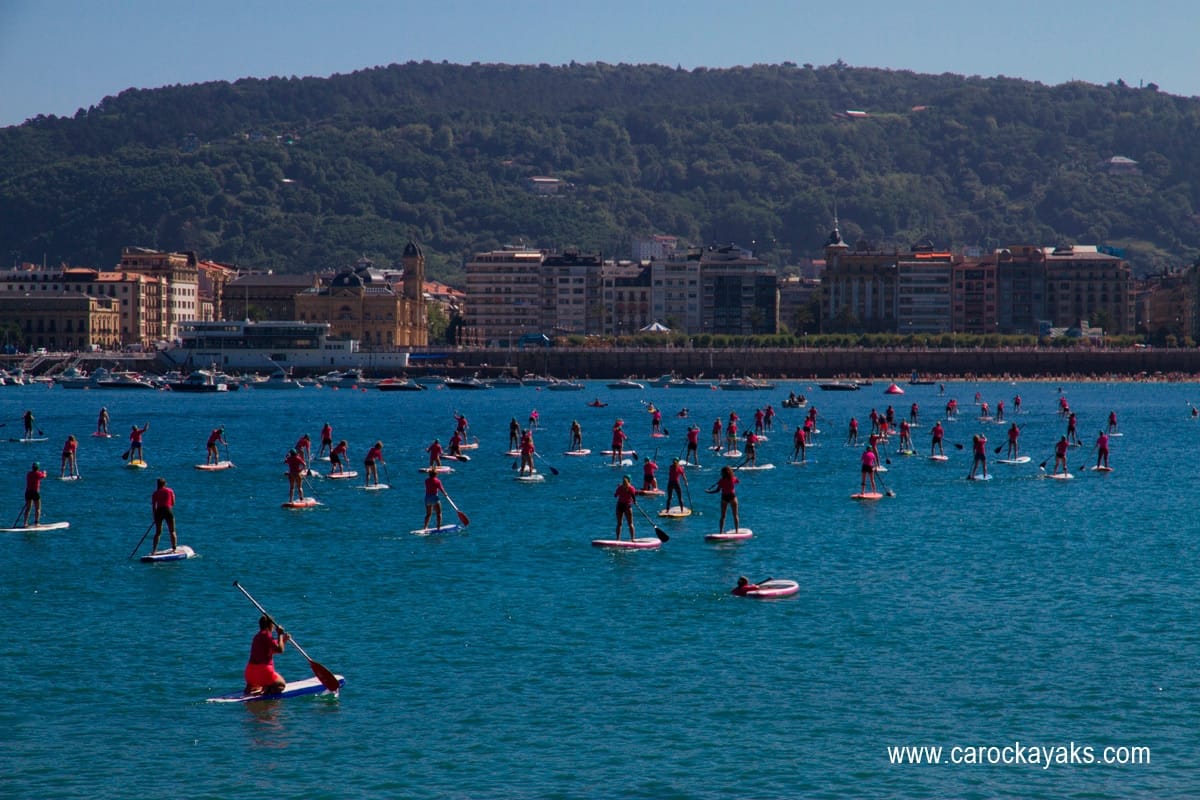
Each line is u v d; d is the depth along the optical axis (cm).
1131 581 11106
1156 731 7431
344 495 16938
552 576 11325
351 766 6956
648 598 10438
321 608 10106
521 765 6962
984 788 6706
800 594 10606
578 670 8475
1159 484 18275
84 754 7100
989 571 11556
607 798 6581
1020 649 8931
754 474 19688
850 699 7931
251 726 7500
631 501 12888
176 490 17400
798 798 6594
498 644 9050
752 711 7725
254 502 16150
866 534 13612
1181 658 8719
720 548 12738
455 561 12025
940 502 16238
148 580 11106
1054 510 15512
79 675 8350
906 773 6875
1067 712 7725
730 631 9394
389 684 8212
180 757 7069
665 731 7431
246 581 11094
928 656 8762
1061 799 6600
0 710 7719
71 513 15112
